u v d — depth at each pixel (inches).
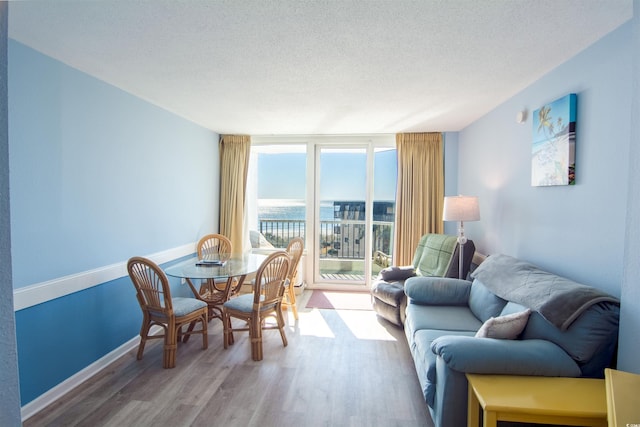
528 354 62.1
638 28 55.7
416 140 173.6
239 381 95.0
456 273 130.6
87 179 97.6
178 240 146.8
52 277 86.9
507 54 82.7
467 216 126.8
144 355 111.4
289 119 149.5
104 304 104.3
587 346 61.2
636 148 56.2
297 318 144.2
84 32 73.1
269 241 204.5
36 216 82.5
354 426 76.7
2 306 23.3
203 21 68.4
